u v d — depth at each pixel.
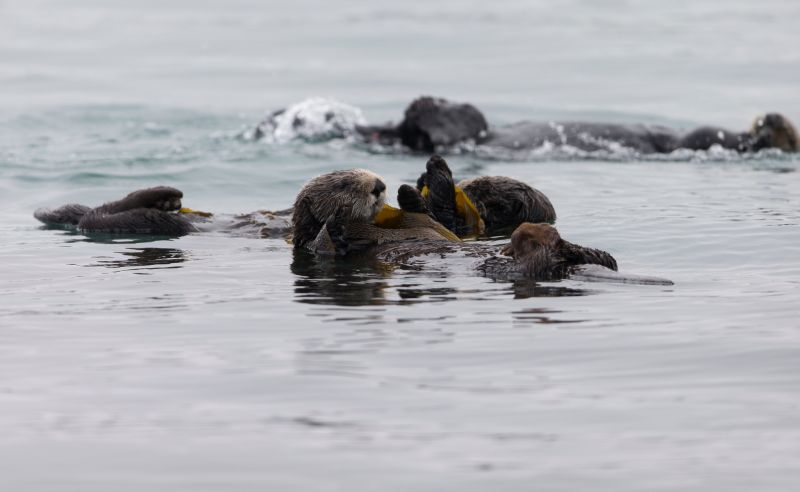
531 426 15.06
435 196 31.12
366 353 18.41
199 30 100.25
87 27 102.69
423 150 49.59
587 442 14.50
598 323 20.22
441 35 95.12
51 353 18.67
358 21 105.44
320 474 13.60
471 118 50.44
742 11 110.81
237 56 85.69
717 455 14.02
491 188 33.78
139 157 45.59
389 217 28.61
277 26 102.44
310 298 22.77
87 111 61.44
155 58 85.00
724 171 44.09
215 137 52.91
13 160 44.91
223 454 14.22
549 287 23.47
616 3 120.44
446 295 22.80
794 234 29.53
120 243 29.98
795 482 13.21
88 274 25.56
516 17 107.44
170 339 19.52
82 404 16.09
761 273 25.11
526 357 18.11
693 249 28.16
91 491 13.23
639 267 26.12
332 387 16.67
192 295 23.19
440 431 14.92
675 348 18.52
